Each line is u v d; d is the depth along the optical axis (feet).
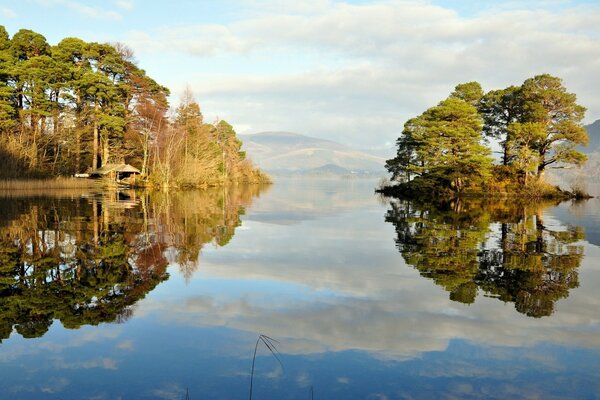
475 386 17.15
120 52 195.93
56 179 156.46
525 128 152.46
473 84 183.21
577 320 24.76
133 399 15.78
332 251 46.21
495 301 28.30
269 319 24.47
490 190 157.28
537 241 53.36
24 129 166.09
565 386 17.31
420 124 179.42
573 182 163.84
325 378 17.61
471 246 49.62
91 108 180.75
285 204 122.42
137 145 201.77
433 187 169.68
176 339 21.33
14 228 57.77
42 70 163.84
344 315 25.26
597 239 55.31
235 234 58.29
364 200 145.07
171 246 47.42
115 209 87.15
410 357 19.71
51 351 19.80
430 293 30.04
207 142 214.48
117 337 21.50
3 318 24.00
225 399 15.85
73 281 31.78
